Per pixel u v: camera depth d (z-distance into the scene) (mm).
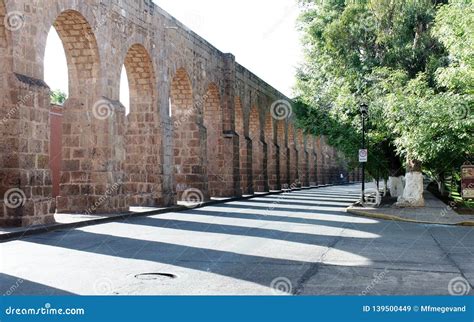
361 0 23062
